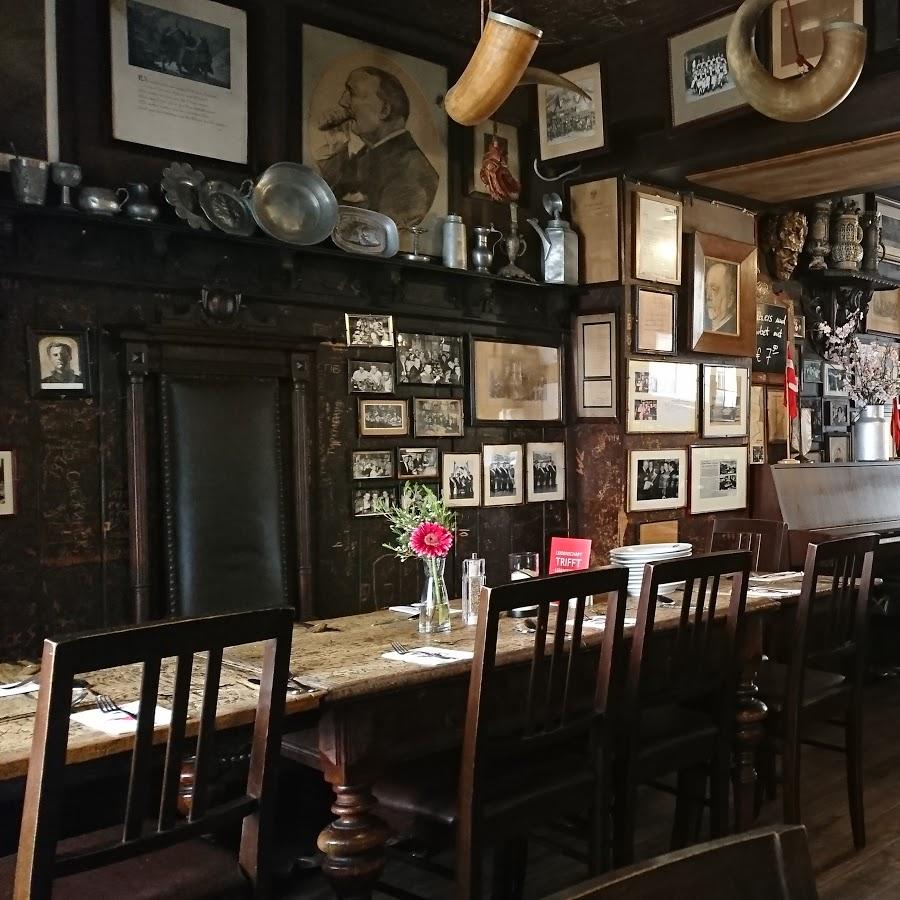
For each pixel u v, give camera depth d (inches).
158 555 142.9
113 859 59.2
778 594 125.3
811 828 130.0
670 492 208.2
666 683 100.3
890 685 209.3
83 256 135.9
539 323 200.5
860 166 193.9
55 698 55.2
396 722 84.4
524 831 84.6
